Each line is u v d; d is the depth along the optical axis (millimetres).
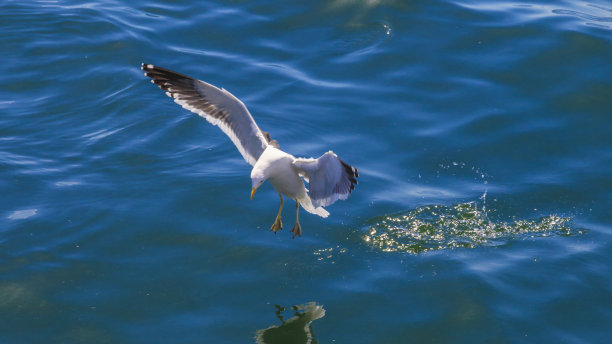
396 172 15336
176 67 18953
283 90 18094
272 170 10578
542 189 14844
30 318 11234
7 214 13711
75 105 17625
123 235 13242
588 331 11125
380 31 20328
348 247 13094
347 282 12172
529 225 13789
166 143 16203
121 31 20500
